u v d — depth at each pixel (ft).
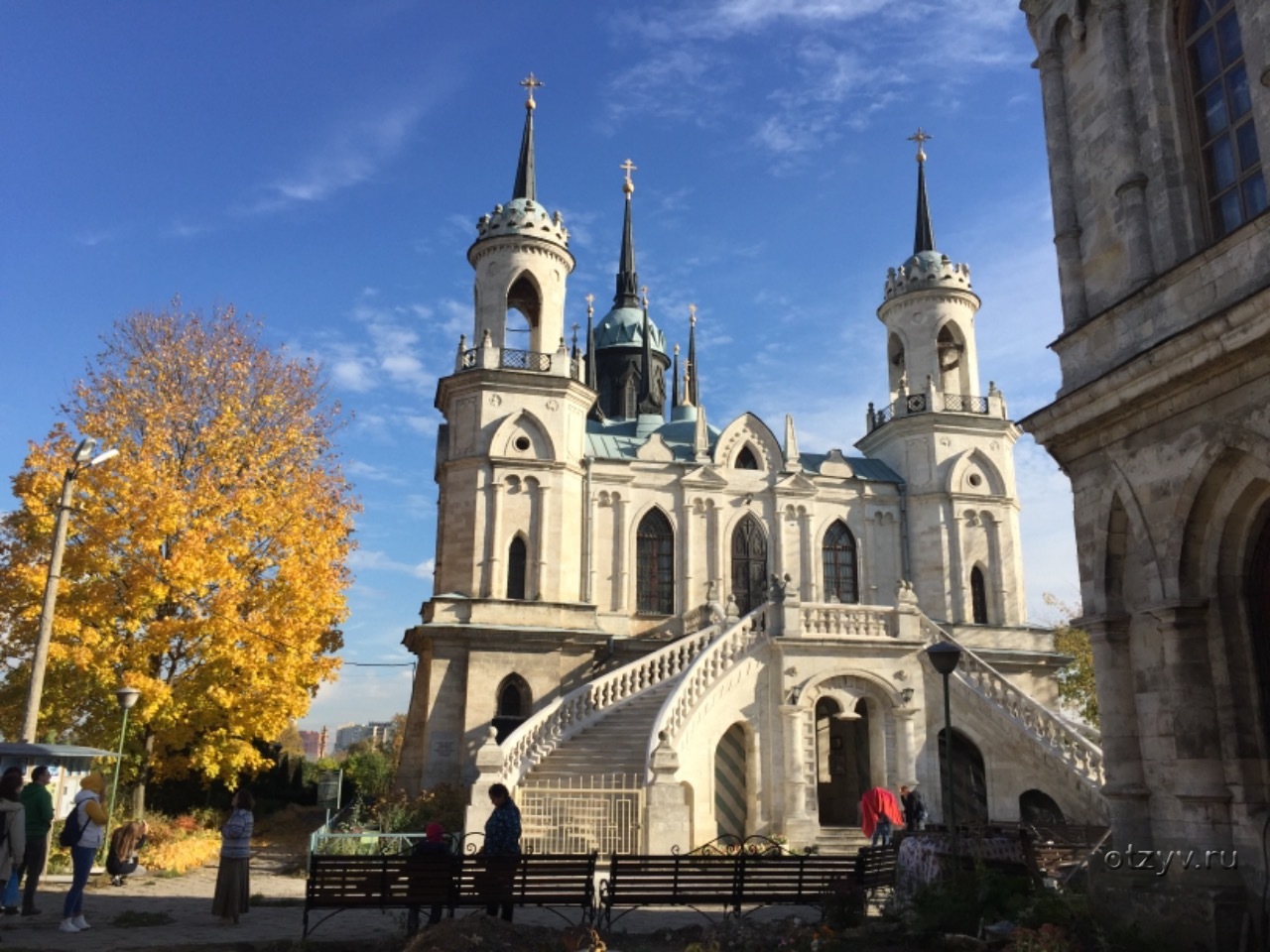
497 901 53.21
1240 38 52.39
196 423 114.52
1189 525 50.34
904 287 175.63
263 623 106.22
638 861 55.77
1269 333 44.21
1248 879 46.42
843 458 166.81
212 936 53.72
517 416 145.79
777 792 108.99
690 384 257.96
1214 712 49.29
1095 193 60.44
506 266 154.51
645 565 153.58
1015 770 111.55
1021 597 161.89
